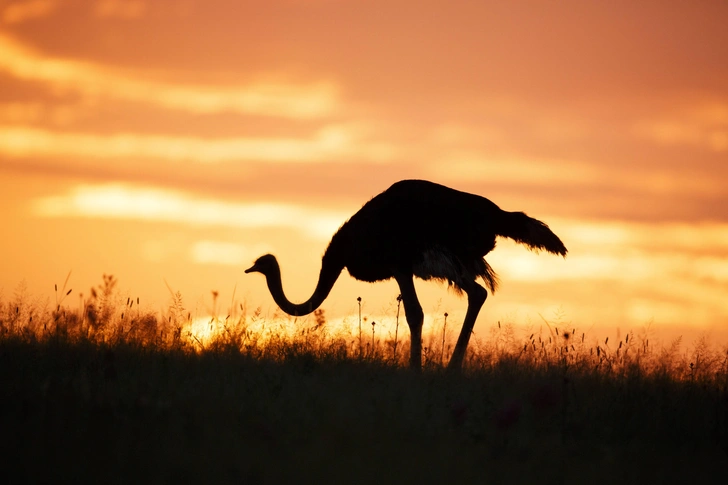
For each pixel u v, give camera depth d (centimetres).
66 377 3850
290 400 3672
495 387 4069
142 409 3491
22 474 3036
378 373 4184
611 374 4409
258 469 3127
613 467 3403
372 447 3309
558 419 3753
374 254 5597
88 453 3170
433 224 5516
